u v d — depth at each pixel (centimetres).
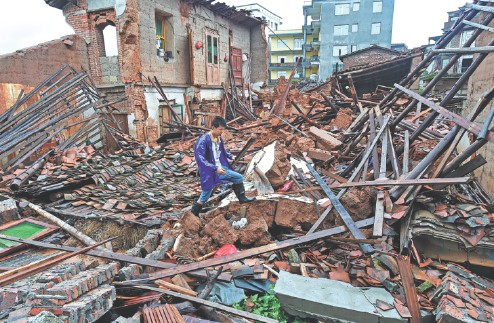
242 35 2130
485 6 403
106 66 1284
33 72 1012
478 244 314
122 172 789
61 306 214
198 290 312
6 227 450
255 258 368
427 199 359
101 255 337
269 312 287
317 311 269
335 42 4544
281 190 509
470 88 638
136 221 494
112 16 1213
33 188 642
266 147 572
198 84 1603
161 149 1027
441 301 258
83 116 1175
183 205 589
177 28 1480
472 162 372
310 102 1476
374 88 2025
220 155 481
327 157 711
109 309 252
